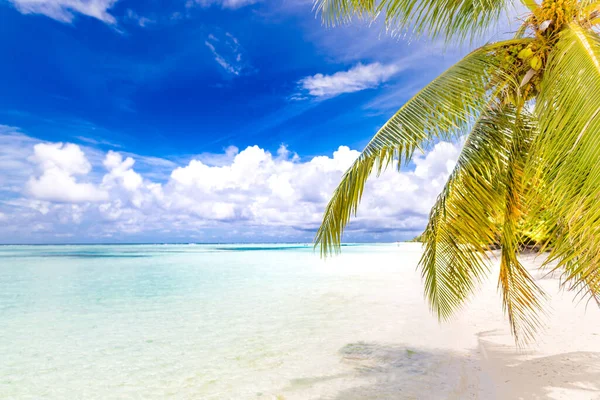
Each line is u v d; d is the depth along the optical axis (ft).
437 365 14.06
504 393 10.92
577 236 6.77
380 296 33.17
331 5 13.78
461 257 12.16
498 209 11.63
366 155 11.06
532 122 11.68
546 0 11.00
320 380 13.35
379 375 13.37
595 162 6.08
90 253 163.02
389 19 12.99
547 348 15.19
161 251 189.06
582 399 10.18
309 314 25.91
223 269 68.28
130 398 12.70
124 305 31.24
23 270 68.18
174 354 17.60
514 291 13.06
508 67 11.50
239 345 18.69
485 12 13.19
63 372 15.43
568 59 8.25
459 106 10.66
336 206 11.15
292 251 181.06
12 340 20.58
